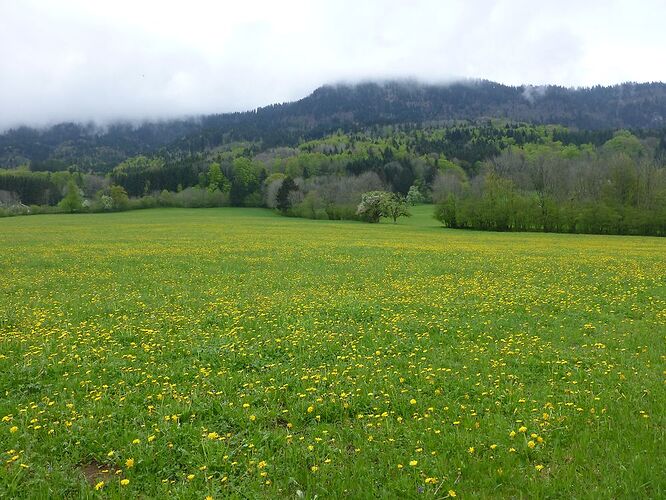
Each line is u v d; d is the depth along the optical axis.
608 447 6.40
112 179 160.50
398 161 172.62
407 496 5.50
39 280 22.97
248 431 7.10
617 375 9.35
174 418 7.36
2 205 121.44
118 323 14.10
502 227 83.62
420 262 30.81
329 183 134.62
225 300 18.06
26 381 9.25
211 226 74.25
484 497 5.44
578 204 80.19
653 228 70.44
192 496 5.47
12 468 5.99
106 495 5.55
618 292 19.08
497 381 9.15
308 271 26.69
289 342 11.88
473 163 184.88
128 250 37.84
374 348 11.56
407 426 7.26
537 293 18.88
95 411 7.75
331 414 7.76
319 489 5.62
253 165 164.75
